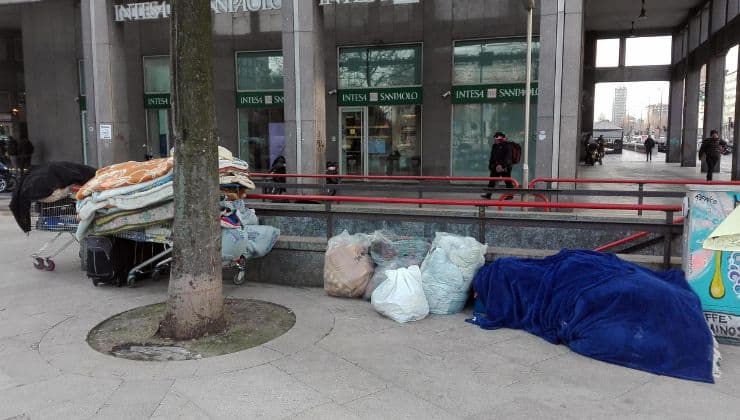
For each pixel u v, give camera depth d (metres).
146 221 6.16
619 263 4.94
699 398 3.67
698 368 3.99
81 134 21.34
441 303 5.44
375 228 7.89
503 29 16.91
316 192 14.41
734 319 4.56
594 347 4.31
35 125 21.61
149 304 5.90
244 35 19.17
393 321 5.24
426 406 3.58
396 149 18.59
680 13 25.50
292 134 14.48
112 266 6.45
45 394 3.78
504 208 11.46
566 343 4.59
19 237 9.90
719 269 4.61
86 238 6.51
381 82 18.41
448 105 17.69
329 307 5.69
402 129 18.45
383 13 17.89
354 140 18.84
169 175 6.12
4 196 17.23
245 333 4.95
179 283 4.81
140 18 15.93
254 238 6.49
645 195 6.91
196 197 4.76
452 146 17.97
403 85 18.22
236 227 6.27
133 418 3.45
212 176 4.85
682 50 28.64
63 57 21.05
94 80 16.17
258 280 6.80
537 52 16.77
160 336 4.87
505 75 17.20
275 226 8.25
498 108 17.45
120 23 16.30
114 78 16.20
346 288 5.90
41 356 4.46
